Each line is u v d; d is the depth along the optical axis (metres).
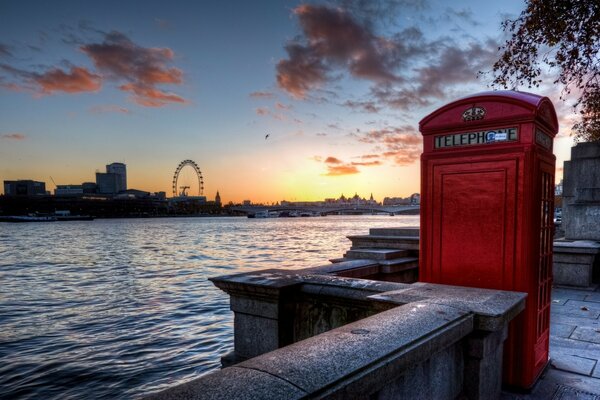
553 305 7.58
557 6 7.11
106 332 16.78
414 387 2.42
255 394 1.53
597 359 4.60
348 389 1.74
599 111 8.94
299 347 2.06
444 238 4.12
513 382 3.73
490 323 2.82
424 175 4.29
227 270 39.91
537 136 3.76
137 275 36.09
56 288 29.12
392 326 2.45
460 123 4.00
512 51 8.09
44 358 13.59
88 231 129.62
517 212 3.65
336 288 3.99
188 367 12.61
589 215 11.37
